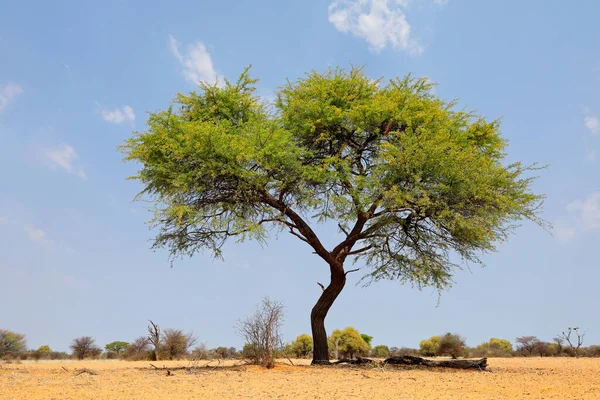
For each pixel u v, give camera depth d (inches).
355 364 637.3
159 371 542.3
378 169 623.8
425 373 526.6
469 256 693.9
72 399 308.0
